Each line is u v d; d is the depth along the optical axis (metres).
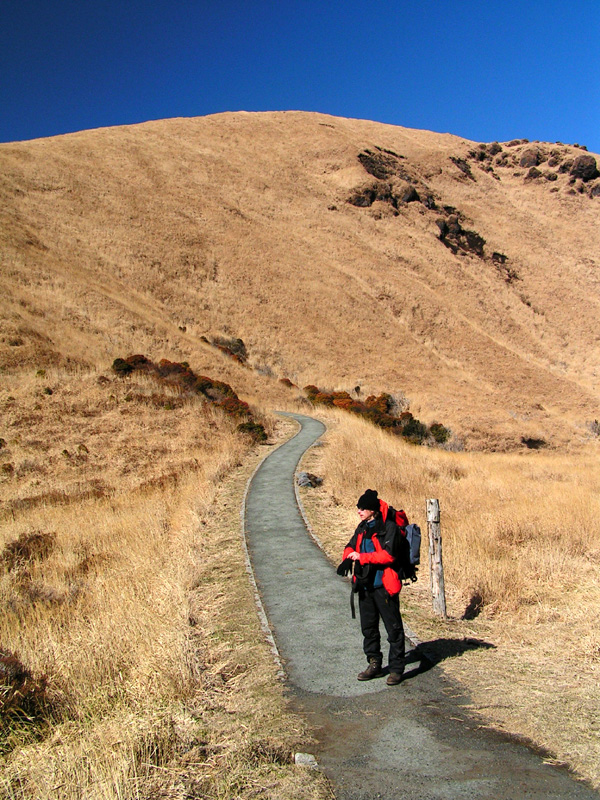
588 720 4.14
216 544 10.07
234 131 90.56
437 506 6.78
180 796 3.50
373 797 3.36
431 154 102.75
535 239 88.06
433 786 3.43
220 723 4.45
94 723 4.63
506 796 3.28
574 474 22.22
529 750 3.79
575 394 49.00
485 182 103.94
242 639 6.10
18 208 45.66
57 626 7.43
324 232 67.12
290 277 54.03
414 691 4.80
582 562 8.99
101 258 44.34
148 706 4.76
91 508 14.90
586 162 108.50
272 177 77.12
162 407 24.75
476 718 4.27
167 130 83.75
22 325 28.73
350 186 79.94
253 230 60.84
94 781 3.65
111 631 6.56
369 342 49.00
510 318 64.00
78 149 64.88
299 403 35.84
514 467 23.53
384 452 18.66
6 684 5.23
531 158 114.00
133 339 33.44
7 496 16.47
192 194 63.47
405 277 62.94
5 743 4.55
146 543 10.79
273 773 3.69
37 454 19.61
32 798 3.69
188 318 42.66
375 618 5.09
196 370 33.81
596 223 97.81
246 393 34.28
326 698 4.75
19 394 23.61
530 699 4.54
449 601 7.21
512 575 8.02
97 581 9.27
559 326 66.69
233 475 16.56
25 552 11.66
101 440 21.03
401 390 42.19
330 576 8.14
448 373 47.53
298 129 96.19
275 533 10.55
